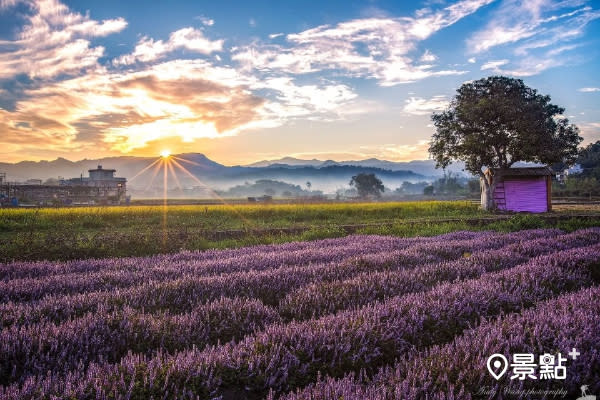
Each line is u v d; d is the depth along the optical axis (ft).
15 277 24.27
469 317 15.51
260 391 10.32
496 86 104.06
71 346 11.75
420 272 23.17
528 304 17.54
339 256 31.27
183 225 65.77
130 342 12.80
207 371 10.19
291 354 11.21
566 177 290.97
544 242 36.55
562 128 104.12
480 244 37.37
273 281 21.09
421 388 8.95
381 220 84.17
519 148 99.40
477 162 107.86
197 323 14.43
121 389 9.04
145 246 40.40
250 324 14.78
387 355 12.52
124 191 278.26
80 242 39.83
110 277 22.97
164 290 18.83
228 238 53.21
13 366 10.54
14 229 63.52
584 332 12.01
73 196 227.40
